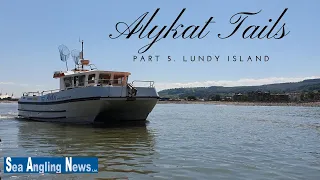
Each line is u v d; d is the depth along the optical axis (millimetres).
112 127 22656
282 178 8938
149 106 24250
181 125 26234
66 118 24844
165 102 171875
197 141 16188
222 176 9094
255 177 9016
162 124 26875
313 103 134250
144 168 9984
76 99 23156
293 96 167750
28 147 13945
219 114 49562
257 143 15734
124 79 25109
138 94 22609
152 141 16016
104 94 21641
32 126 23453
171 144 15039
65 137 17344
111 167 10117
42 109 27766
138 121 26219
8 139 16547
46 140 16188
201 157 11812
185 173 9391
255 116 43281
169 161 11055
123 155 12141
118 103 22328
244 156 12133
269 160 11406
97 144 14898
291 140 17062
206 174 9305
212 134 19562
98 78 24016
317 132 21406
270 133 20547
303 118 38531
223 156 12070
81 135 18234
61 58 27156
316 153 12984
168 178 8859
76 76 25156
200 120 33500
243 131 21766
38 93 29266
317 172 9680
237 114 49656
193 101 179125
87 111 23047
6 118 32562
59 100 25125
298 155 12492
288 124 28656
